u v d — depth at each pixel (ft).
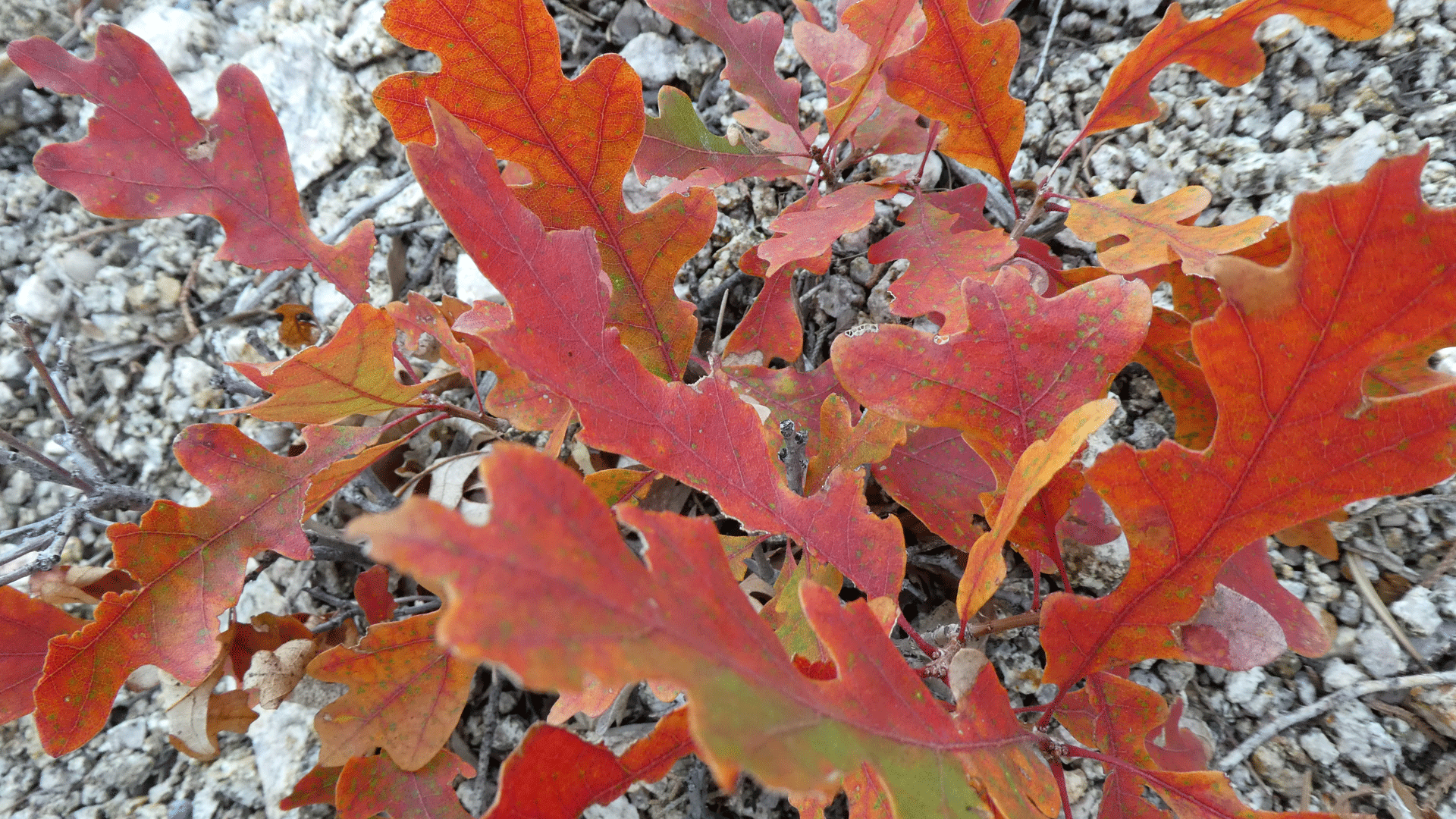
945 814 0.58
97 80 0.86
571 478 0.49
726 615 0.54
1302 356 0.62
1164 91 1.16
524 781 0.61
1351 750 0.93
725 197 1.25
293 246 0.94
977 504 0.89
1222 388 0.64
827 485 0.80
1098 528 0.87
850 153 1.11
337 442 0.90
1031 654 1.01
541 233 0.71
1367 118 1.07
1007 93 0.86
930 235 0.92
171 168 0.89
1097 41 1.22
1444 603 0.94
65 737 0.81
